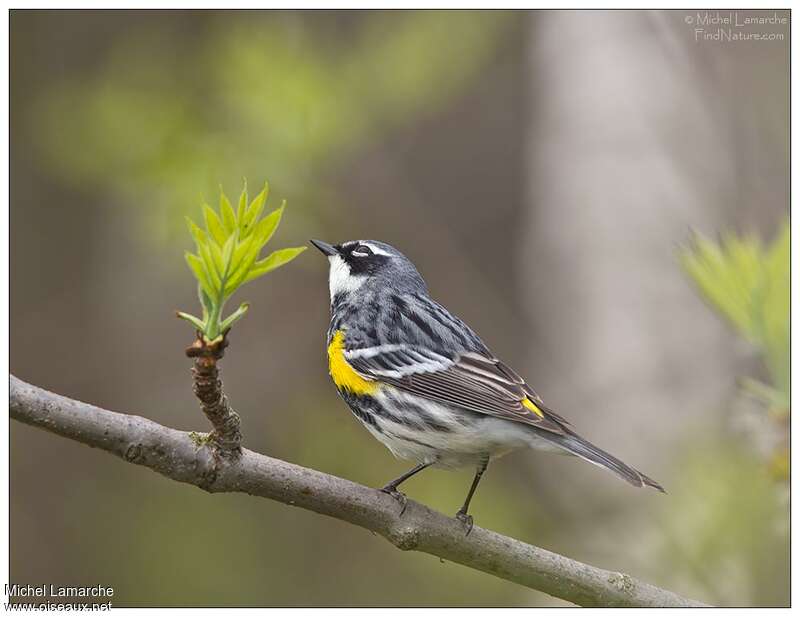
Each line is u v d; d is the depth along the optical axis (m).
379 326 8.62
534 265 16.28
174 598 13.13
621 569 11.04
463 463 8.14
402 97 13.63
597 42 16.25
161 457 5.93
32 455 13.93
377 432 8.34
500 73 17.34
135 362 14.92
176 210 11.70
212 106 12.74
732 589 9.20
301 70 12.65
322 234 12.94
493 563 6.71
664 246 14.78
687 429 11.24
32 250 15.05
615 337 14.42
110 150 12.23
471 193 17.25
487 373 8.26
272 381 14.80
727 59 15.52
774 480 4.25
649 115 15.64
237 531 13.66
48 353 14.85
